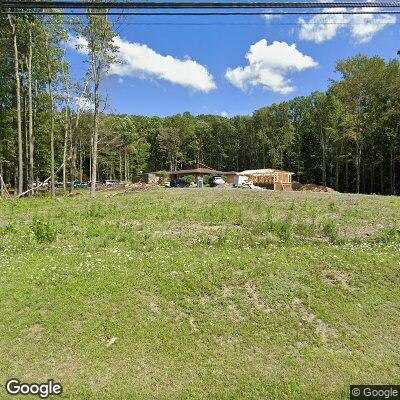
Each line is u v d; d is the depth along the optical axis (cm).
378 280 765
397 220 1237
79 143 4503
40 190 3522
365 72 3984
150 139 8931
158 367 522
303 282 742
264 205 1499
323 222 1211
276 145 6956
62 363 520
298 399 481
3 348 539
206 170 5409
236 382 502
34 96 2959
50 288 682
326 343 587
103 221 1267
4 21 2336
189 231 1123
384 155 4862
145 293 680
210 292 691
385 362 554
